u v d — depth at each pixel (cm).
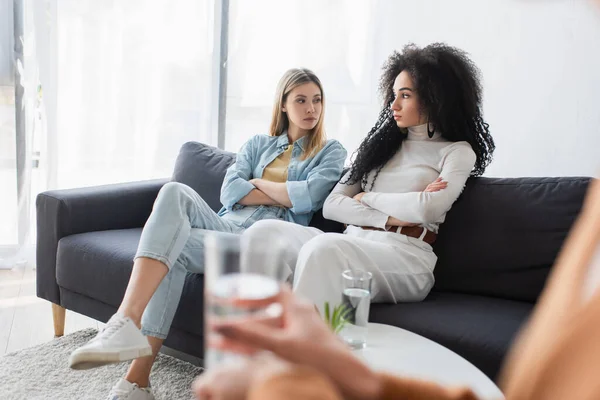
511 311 185
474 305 191
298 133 262
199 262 210
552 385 32
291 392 37
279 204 247
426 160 220
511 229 203
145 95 363
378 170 229
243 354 46
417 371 130
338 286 181
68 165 356
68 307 252
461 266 209
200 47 370
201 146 292
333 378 45
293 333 46
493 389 121
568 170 289
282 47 365
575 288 35
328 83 358
